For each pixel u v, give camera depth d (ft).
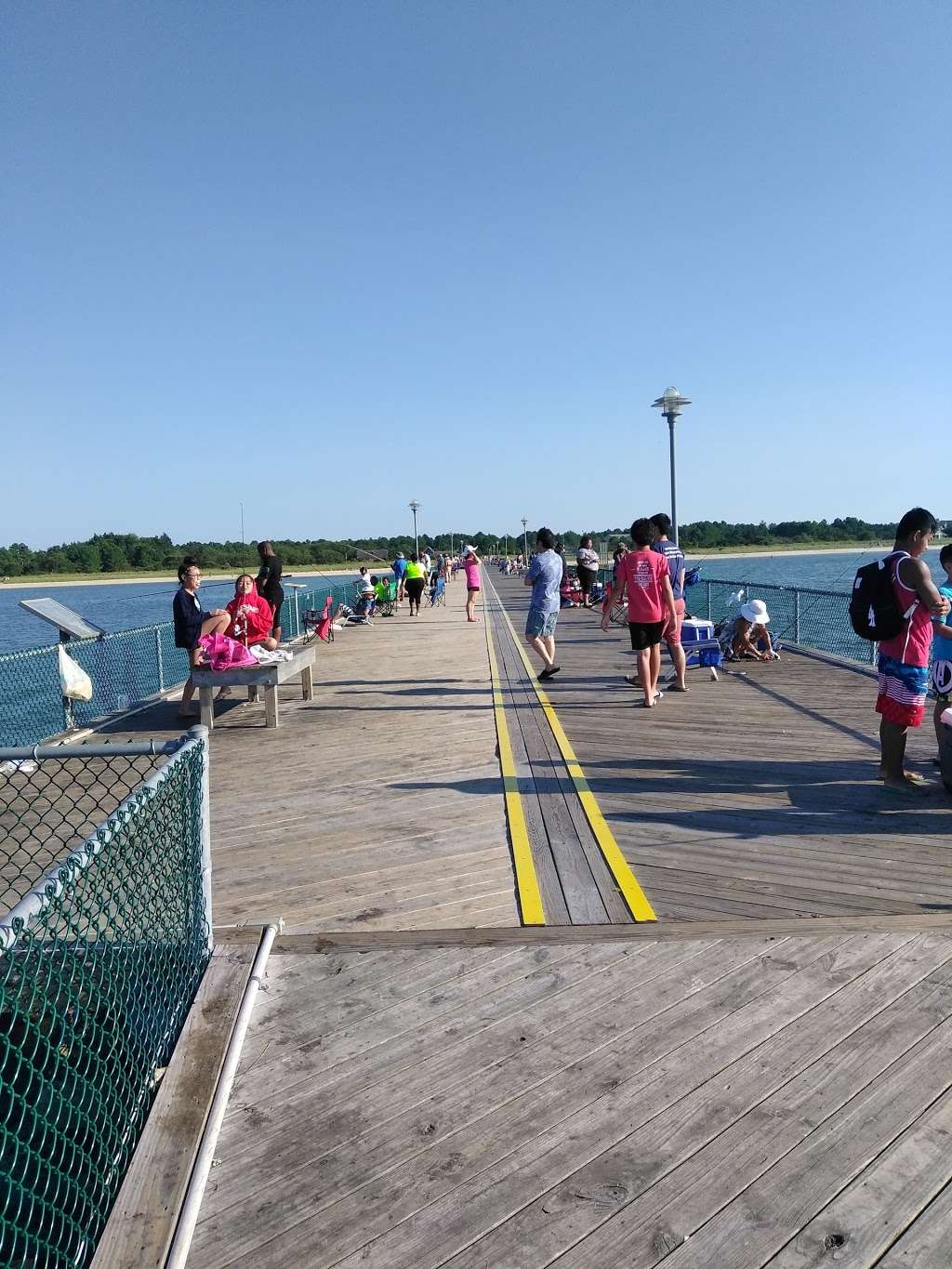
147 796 9.12
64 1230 7.93
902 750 18.16
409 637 54.70
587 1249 7.00
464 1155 8.07
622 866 14.71
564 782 20.02
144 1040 9.32
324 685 35.81
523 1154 8.05
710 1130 8.25
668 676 34.17
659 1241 7.05
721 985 10.74
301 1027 10.15
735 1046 9.50
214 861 15.78
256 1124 8.56
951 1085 8.75
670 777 20.04
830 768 20.31
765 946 11.64
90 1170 8.09
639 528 27.91
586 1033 9.85
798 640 41.27
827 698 28.73
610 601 30.22
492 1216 7.37
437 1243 7.11
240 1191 7.72
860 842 15.49
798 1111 8.46
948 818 16.65
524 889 13.89
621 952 11.65
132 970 9.34
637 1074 9.09
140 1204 7.50
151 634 34.12
